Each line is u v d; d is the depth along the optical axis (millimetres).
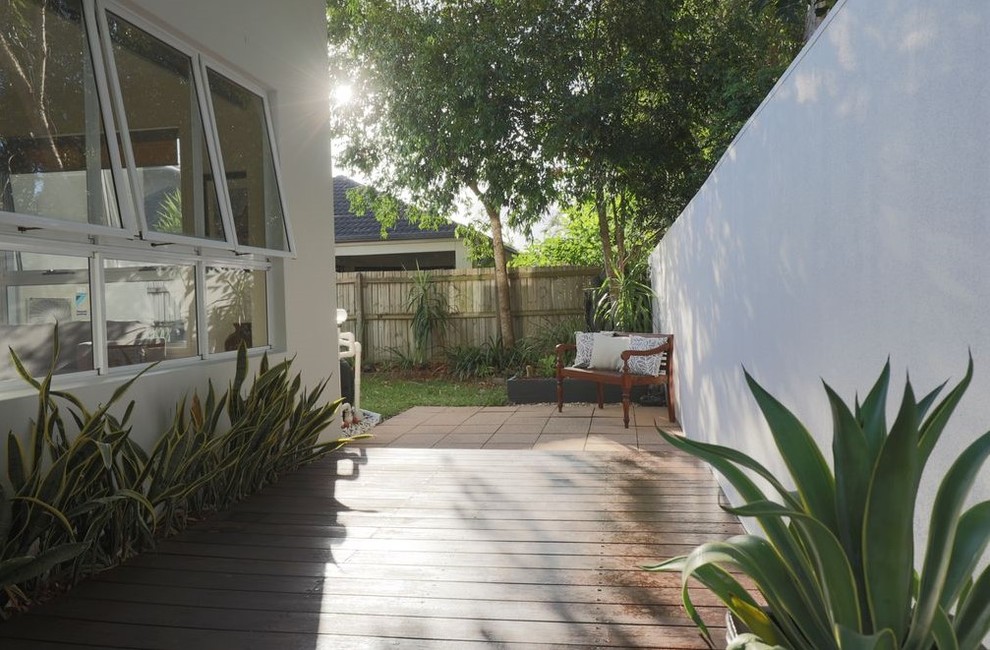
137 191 3564
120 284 3564
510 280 11219
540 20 8961
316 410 4836
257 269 4934
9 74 2908
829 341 2174
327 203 5926
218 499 3939
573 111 8539
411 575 2953
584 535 3410
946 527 1294
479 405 8289
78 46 3285
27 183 2938
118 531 3105
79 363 3297
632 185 9328
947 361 1458
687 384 5727
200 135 4230
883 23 1729
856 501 1452
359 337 11664
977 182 1321
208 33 4250
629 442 5812
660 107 9055
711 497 4012
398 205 11445
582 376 7188
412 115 9586
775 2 5684
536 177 9312
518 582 2859
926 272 1536
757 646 1536
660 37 8945
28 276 3021
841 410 1424
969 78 1337
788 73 2568
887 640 1267
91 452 2809
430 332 11391
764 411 1574
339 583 2881
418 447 5926
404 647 2354
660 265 7895
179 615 2605
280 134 5172
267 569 3041
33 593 2768
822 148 2209
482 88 8867
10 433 2623
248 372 4582
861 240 1899
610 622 2494
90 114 3305
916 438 1276
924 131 1525
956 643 1270
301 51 5516
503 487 4309
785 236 2656
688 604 1766
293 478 4609
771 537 1649
